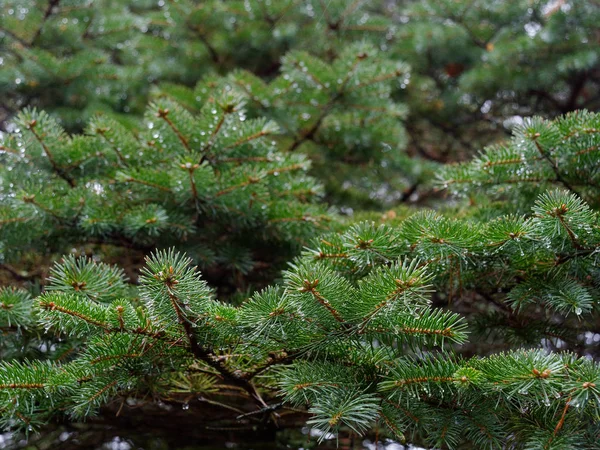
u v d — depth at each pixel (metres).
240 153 1.64
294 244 1.66
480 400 1.40
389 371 1.40
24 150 1.59
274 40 2.41
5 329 1.53
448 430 1.40
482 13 2.61
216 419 1.65
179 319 1.37
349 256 1.41
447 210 1.71
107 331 1.39
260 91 1.86
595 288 1.47
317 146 2.07
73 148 1.61
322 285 1.34
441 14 2.60
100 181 1.62
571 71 2.47
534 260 1.47
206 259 1.64
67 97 2.20
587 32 2.32
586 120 1.49
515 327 1.54
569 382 1.35
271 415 1.57
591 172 1.52
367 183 2.28
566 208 1.38
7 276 1.71
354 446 1.64
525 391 1.35
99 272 1.44
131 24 2.39
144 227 1.60
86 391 1.40
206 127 1.61
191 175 1.55
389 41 2.68
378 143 2.04
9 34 2.27
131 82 2.33
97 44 2.47
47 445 1.67
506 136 2.74
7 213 1.58
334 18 2.41
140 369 1.42
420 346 1.39
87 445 1.69
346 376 1.40
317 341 1.39
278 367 1.45
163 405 1.64
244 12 2.35
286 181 1.68
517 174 1.54
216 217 1.65
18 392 1.40
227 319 1.37
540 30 2.34
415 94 2.74
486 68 2.47
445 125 2.84
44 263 1.72
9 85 2.11
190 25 2.36
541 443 1.38
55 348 1.55
